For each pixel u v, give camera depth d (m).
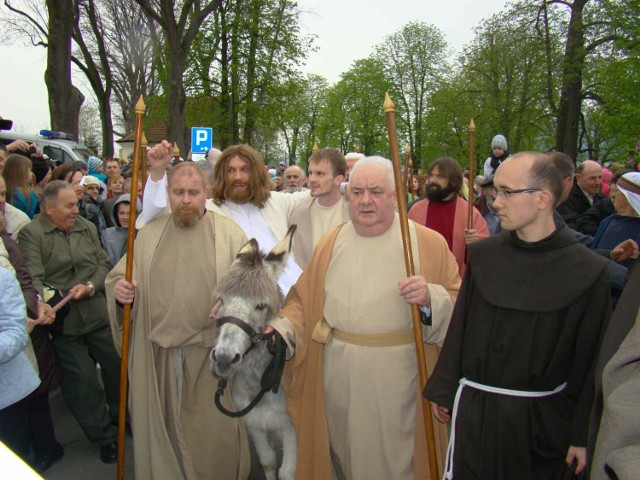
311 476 3.10
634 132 19.14
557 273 2.24
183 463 3.40
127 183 7.54
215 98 24.92
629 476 1.58
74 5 18.20
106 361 4.47
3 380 2.96
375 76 40.69
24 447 4.14
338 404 2.95
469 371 2.40
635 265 2.11
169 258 3.43
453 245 5.13
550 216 2.30
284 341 2.97
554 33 24.03
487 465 2.33
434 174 5.22
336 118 43.47
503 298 2.28
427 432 2.73
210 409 3.46
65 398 4.29
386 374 2.86
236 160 4.17
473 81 29.09
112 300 3.45
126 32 30.30
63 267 4.22
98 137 51.53
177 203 3.35
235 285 2.97
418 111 40.75
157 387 3.38
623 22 19.70
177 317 3.34
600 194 5.54
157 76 25.75
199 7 19.12
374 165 2.90
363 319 2.88
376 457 2.87
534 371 2.25
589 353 2.21
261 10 24.31
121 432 3.37
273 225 4.32
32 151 6.72
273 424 3.34
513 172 2.26
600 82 21.61
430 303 2.77
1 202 4.17
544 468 2.33
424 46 40.22
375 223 2.93
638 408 1.68
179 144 18.33
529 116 26.02
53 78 16.42
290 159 49.06
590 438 2.03
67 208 4.21
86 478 4.14
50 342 4.14
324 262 3.06
